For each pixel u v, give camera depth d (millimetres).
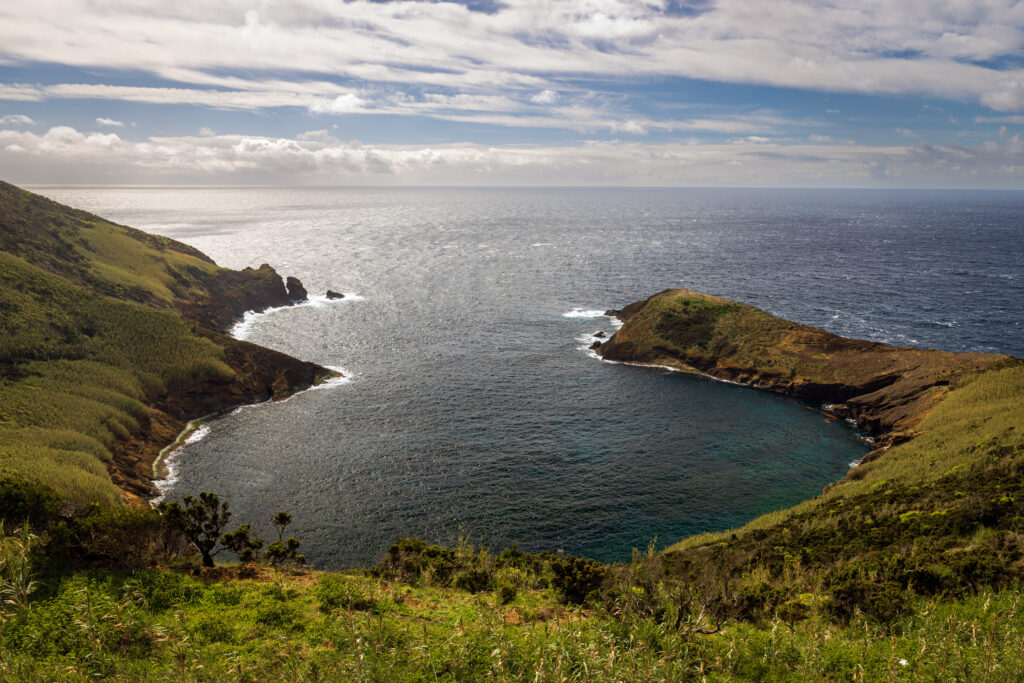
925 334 119625
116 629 14141
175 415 78750
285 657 14320
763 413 82500
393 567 27500
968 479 42469
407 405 83938
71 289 91312
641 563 26484
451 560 27516
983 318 131500
